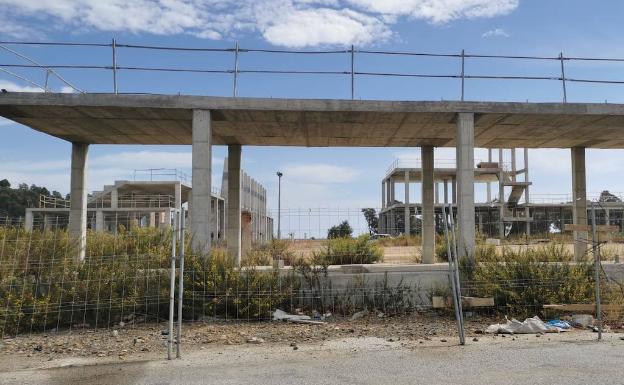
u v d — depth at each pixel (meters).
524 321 10.30
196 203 13.32
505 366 7.05
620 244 19.08
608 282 12.22
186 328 10.52
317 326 10.76
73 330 10.53
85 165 18.11
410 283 12.88
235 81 13.54
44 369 7.26
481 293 11.95
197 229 13.29
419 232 49.53
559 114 14.06
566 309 10.25
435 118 14.62
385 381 6.40
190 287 11.60
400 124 15.41
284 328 10.52
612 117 14.45
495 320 11.20
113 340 9.41
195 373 6.86
